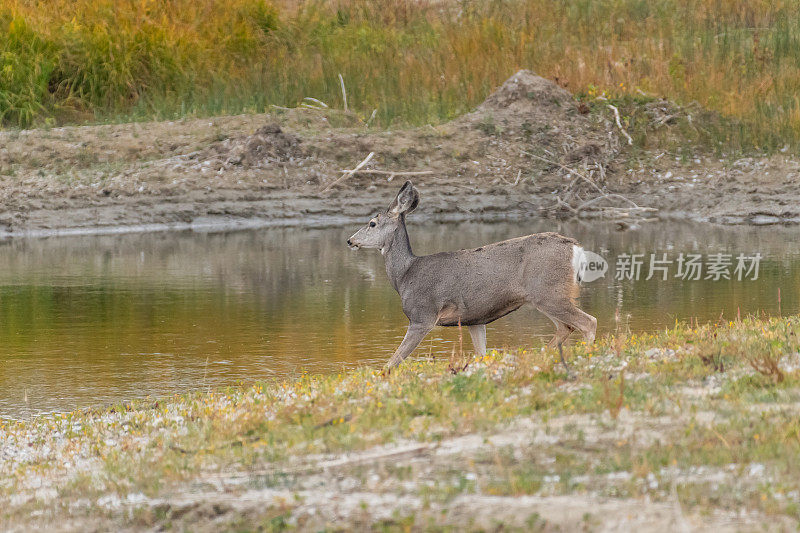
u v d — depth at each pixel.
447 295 37.84
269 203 86.44
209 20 111.81
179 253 72.38
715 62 105.38
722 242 73.81
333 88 103.38
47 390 39.72
